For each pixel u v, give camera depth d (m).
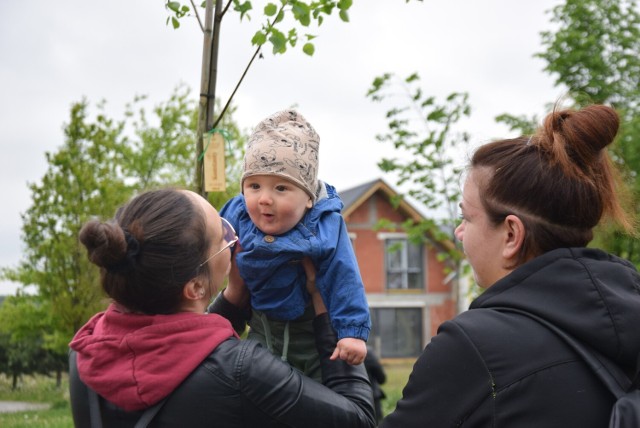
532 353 1.35
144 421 1.54
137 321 1.63
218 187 2.64
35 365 18.22
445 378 1.39
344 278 2.00
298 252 1.98
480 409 1.34
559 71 12.09
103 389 1.58
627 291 1.39
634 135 9.60
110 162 12.79
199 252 1.63
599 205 1.47
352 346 1.91
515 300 1.42
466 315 1.44
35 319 14.24
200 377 1.57
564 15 12.27
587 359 1.33
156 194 1.66
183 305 1.67
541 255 1.45
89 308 12.17
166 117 12.51
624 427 1.24
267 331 2.12
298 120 2.12
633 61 11.98
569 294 1.38
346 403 1.68
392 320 25.70
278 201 2.01
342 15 2.68
